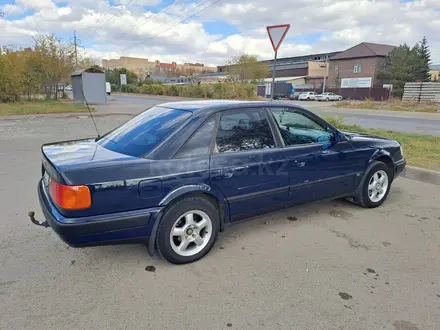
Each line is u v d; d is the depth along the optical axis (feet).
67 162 9.07
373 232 12.30
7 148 26.35
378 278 9.37
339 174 13.28
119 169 8.92
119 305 8.14
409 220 13.42
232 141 10.73
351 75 189.06
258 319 7.70
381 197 14.89
